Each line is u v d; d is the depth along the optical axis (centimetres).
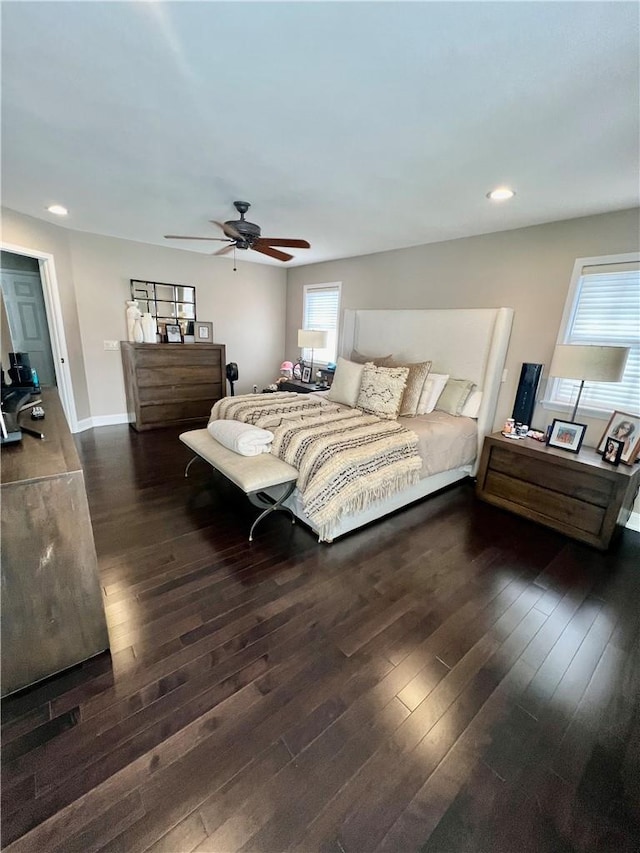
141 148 208
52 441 169
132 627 171
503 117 165
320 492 234
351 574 216
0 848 98
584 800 114
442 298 397
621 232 273
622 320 281
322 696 143
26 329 457
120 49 131
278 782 115
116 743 124
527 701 145
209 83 148
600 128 169
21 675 139
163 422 478
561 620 188
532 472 284
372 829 105
